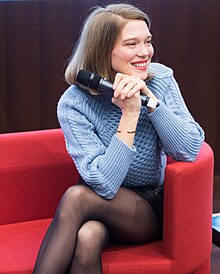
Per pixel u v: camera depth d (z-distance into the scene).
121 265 2.46
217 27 4.68
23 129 4.43
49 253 2.39
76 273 2.38
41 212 2.95
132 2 4.37
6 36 4.23
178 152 2.51
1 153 2.87
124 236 2.55
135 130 2.48
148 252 2.54
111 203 2.48
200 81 4.76
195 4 4.59
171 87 2.66
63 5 4.28
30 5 4.22
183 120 2.57
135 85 2.42
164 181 2.49
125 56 2.49
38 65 4.34
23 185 2.90
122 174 2.44
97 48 2.52
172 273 2.50
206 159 2.60
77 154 2.50
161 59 4.59
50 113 4.45
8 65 4.29
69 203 2.43
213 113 4.87
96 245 2.38
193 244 2.54
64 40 4.34
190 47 4.65
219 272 3.38
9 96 4.35
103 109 2.59
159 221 2.61
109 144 2.48
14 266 2.47
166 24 4.55
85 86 2.49
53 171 2.94
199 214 2.55
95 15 2.55
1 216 2.88
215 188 4.78
